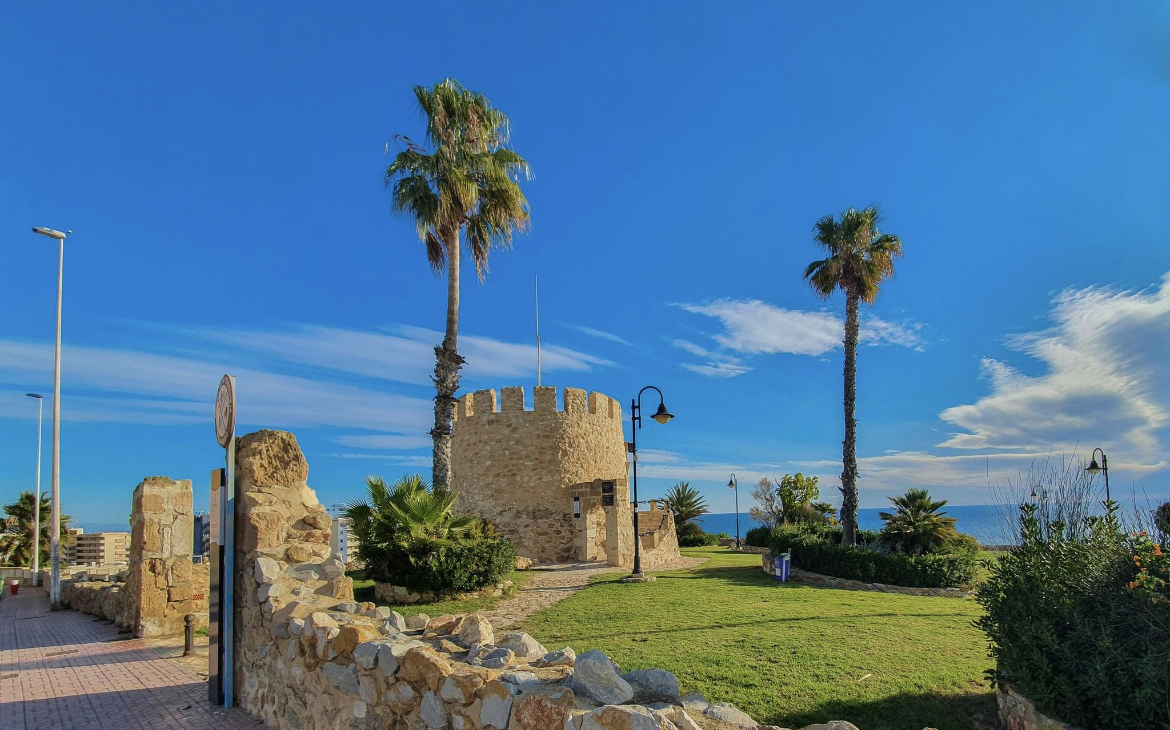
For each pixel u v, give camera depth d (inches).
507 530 1014.4
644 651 358.3
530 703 131.9
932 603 589.6
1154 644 215.2
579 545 1003.3
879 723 256.1
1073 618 234.8
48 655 457.4
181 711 286.4
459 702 149.8
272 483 295.7
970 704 281.1
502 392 1069.1
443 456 699.4
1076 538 267.3
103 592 678.5
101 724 274.1
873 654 349.1
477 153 730.8
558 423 1063.0
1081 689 225.1
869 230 969.5
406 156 716.0
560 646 381.7
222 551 295.9
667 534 1080.2
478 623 189.9
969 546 831.7
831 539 943.0
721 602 550.0
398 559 594.2
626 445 1236.5
